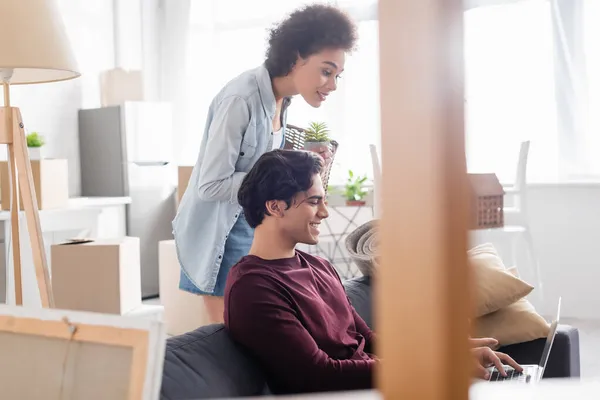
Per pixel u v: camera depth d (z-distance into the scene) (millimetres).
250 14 6711
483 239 5246
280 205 1764
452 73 389
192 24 6852
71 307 3662
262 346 1612
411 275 396
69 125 6328
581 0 5480
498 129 5707
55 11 2412
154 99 6902
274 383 1652
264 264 1741
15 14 2271
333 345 1766
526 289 2549
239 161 2389
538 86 5609
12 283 4469
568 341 2473
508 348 2537
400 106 393
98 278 3625
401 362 403
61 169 4867
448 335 391
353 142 6410
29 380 836
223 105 2330
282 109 2539
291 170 1774
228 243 2404
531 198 5527
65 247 3652
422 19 383
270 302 1630
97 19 6531
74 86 6375
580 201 5430
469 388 405
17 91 5918
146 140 6266
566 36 5523
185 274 2473
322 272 1918
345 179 6441
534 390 538
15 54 2248
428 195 387
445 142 386
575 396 518
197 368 1464
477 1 5711
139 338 776
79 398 800
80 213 4895
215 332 1632
